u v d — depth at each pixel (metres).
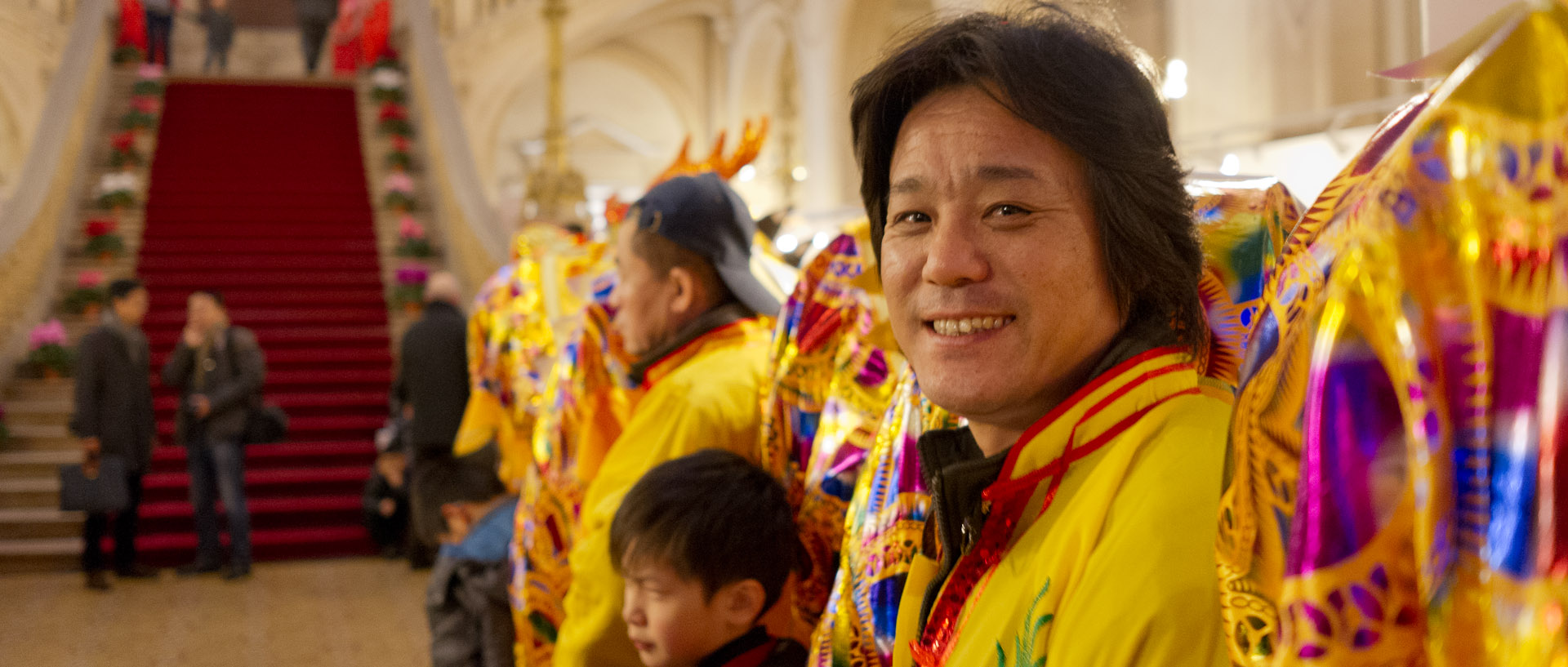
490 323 2.99
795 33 16.02
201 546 6.45
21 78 13.59
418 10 14.80
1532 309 0.36
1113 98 0.67
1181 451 0.66
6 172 13.28
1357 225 0.40
